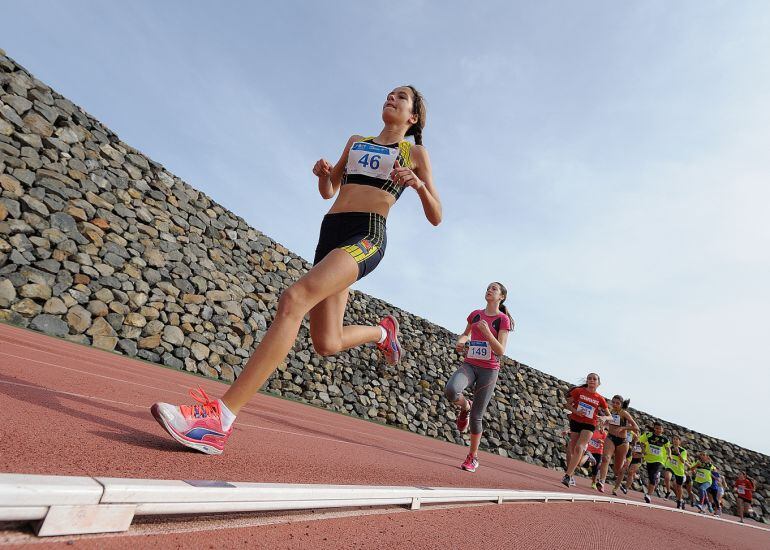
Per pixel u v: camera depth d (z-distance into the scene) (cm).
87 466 112
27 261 757
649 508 587
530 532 212
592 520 320
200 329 973
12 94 859
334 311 208
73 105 973
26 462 103
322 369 1170
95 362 491
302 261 1359
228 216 1230
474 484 323
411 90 228
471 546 154
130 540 87
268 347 164
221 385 800
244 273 1160
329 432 444
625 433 785
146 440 159
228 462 160
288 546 108
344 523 142
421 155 216
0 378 218
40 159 852
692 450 1834
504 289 441
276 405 684
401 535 146
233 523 114
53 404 183
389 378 1330
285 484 131
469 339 447
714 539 425
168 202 1082
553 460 1547
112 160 996
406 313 1573
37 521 78
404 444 615
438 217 211
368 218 197
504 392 1592
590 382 661
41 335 679
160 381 486
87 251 851
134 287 894
